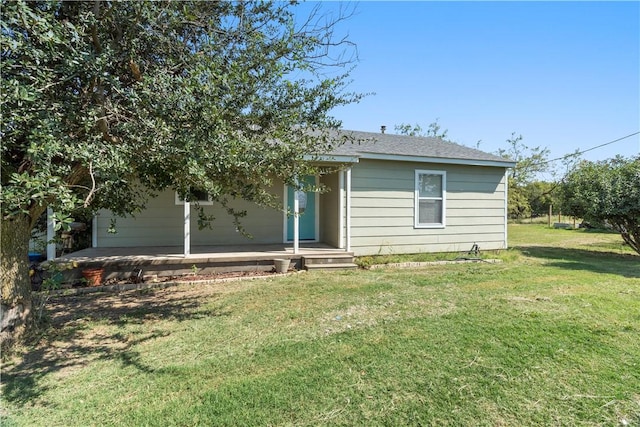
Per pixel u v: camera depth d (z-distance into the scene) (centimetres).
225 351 314
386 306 447
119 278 600
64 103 249
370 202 845
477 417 213
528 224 2588
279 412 219
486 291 523
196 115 251
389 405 226
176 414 217
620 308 426
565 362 284
